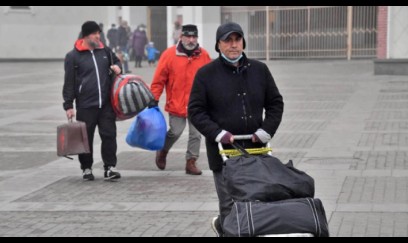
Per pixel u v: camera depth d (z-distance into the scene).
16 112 20.86
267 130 7.02
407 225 8.73
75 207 10.08
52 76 34.94
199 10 46.19
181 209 9.84
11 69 40.44
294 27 44.56
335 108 20.48
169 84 12.19
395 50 31.30
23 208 10.09
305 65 39.53
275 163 6.50
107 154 11.84
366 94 23.95
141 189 11.16
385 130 16.33
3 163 13.57
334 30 43.28
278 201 6.20
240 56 7.04
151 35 51.09
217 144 7.09
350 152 13.77
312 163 12.80
